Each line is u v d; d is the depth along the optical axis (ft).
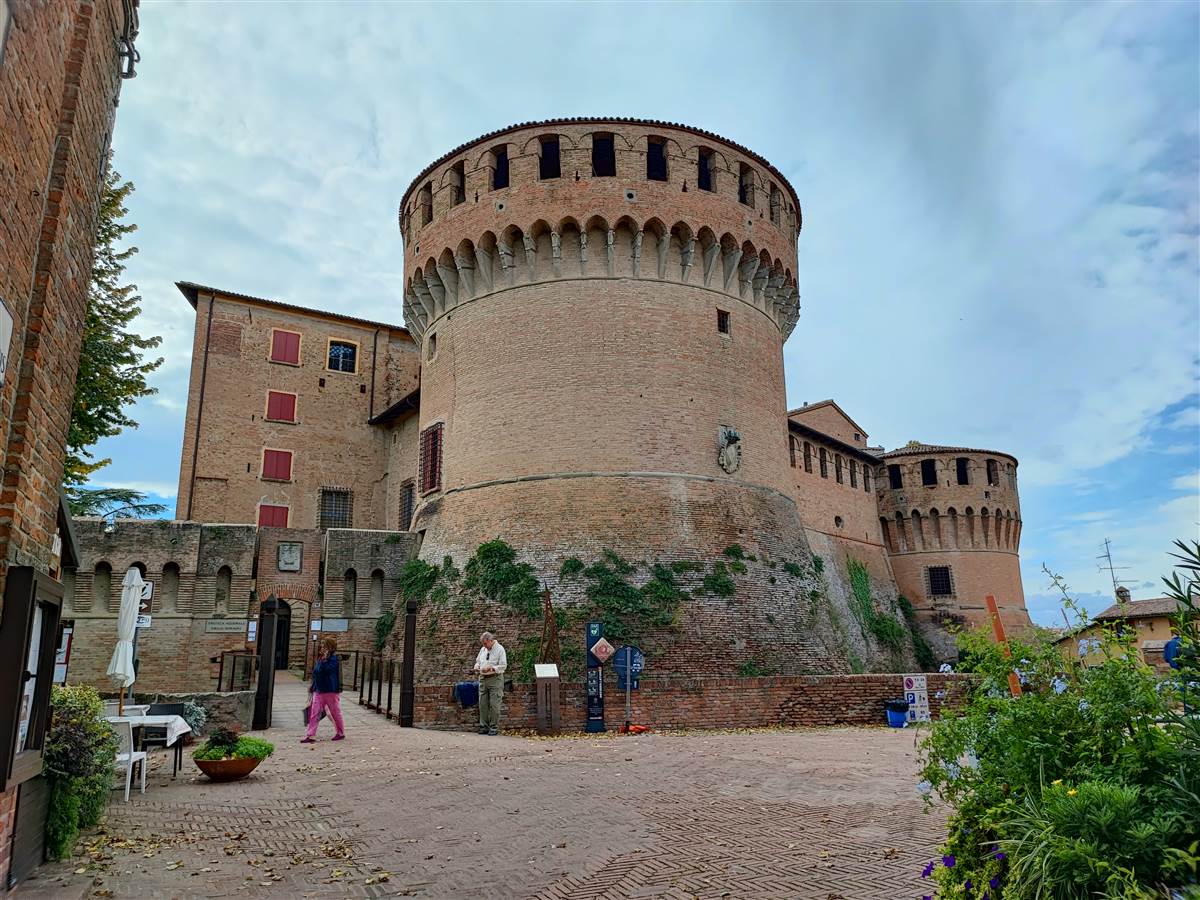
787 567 101.81
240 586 102.47
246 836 32.71
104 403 78.54
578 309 102.89
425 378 117.80
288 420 150.00
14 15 19.77
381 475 156.76
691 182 107.34
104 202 80.18
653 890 25.99
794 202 125.49
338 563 106.83
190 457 140.46
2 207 20.17
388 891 26.30
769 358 115.03
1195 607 16.99
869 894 24.76
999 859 16.19
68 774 28.58
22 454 22.66
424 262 114.93
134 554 97.81
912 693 77.20
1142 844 13.84
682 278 106.52
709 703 73.87
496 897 25.79
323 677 58.59
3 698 21.81
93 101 27.91
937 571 187.32
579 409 99.55
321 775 45.11
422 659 92.48
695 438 101.35
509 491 98.99
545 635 79.00
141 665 95.25
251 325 150.71
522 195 105.50
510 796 39.96
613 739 63.26
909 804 37.63
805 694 77.36
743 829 33.40
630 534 94.02
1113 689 18.04
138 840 31.48
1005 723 18.57
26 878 25.79
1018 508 200.44
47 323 24.27
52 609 25.71
